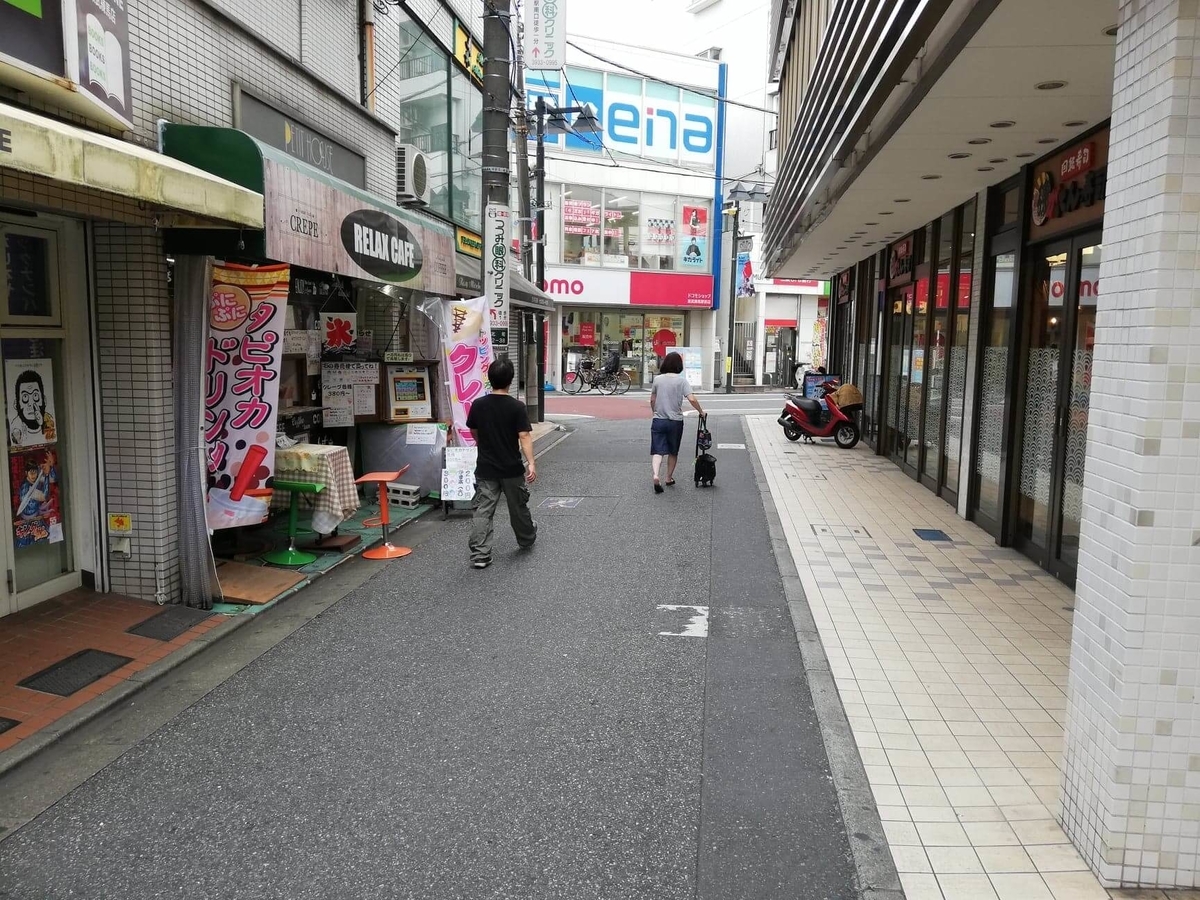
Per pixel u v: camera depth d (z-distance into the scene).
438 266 9.23
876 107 5.73
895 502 9.87
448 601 6.20
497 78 10.20
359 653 5.20
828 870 3.10
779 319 34.75
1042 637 5.38
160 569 5.68
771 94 31.78
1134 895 2.84
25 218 5.16
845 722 4.20
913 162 7.29
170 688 4.68
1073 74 4.89
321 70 8.51
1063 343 6.61
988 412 8.49
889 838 3.21
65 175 3.62
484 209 10.40
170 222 5.36
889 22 4.74
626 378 29.64
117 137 5.12
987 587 6.46
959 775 3.69
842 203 9.52
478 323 9.48
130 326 5.46
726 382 30.73
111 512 5.67
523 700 4.53
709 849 3.22
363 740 4.09
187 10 5.82
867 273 15.88
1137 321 2.72
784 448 14.71
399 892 2.98
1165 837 2.82
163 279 5.55
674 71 29.27
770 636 5.49
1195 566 2.69
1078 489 6.40
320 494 6.93
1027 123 5.93
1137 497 2.70
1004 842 3.18
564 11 11.91
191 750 4.00
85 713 4.27
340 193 6.83
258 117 6.80
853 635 5.42
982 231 8.49
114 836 3.32
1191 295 2.60
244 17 7.01
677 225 30.02
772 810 3.48
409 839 3.29
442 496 8.93
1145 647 2.74
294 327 8.28
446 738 4.11
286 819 3.43
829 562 7.18
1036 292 7.32
